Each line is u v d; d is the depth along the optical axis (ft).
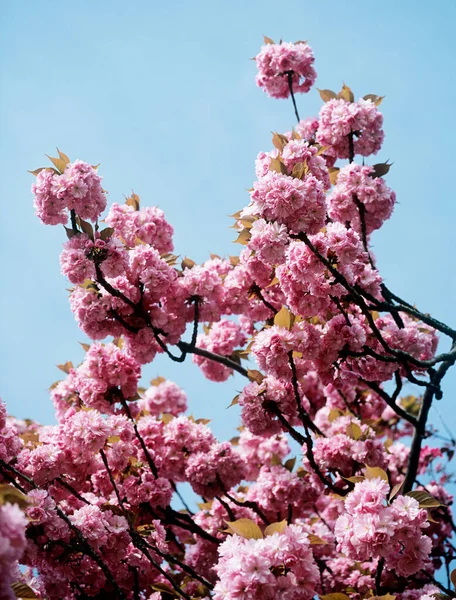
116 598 20.47
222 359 24.40
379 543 14.29
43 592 16.20
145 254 20.81
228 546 13.91
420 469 29.09
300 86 26.03
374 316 21.40
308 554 13.66
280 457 24.91
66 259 18.72
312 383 27.86
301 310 18.16
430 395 21.66
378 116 23.65
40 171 19.13
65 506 19.54
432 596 15.53
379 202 22.18
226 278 23.59
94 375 20.77
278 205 16.94
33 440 20.45
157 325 20.97
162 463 22.20
